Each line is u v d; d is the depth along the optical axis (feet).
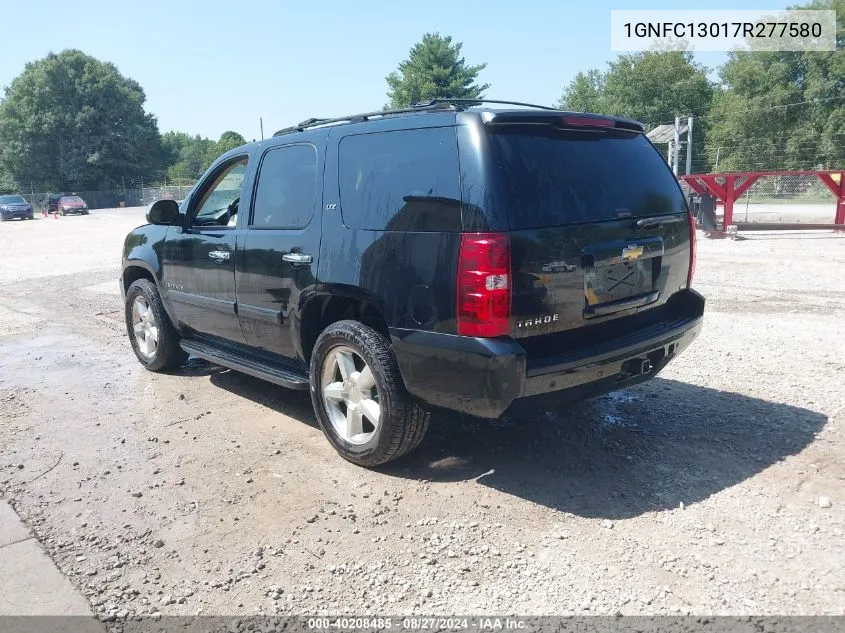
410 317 11.91
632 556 10.33
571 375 11.61
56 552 11.00
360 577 10.07
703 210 50.96
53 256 58.44
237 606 9.52
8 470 14.17
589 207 12.07
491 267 10.78
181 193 214.90
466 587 9.75
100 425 16.65
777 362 19.45
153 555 10.84
